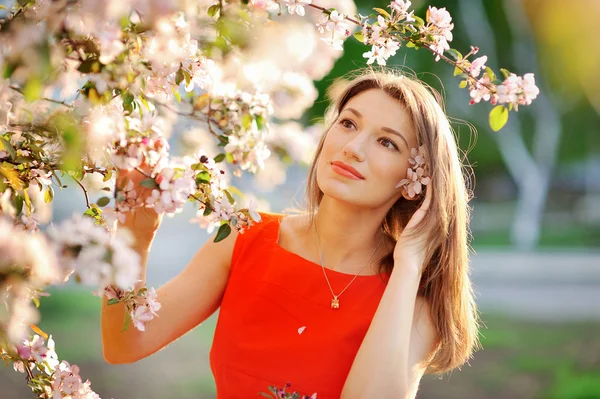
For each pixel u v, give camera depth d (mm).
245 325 1591
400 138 1554
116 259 1004
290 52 1157
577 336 8016
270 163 1623
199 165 1249
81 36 1048
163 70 1154
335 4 1433
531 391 6246
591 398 6094
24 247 931
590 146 19594
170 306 1580
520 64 15203
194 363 6840
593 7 14547
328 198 1658
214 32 1142
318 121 1863
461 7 13781
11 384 5852
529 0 14484
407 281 1553
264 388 1551
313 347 1558
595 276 12188
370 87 1618
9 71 963
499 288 10984
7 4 1081
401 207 1712
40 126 1106
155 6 1023
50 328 8039
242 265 1644
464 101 14266
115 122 1133
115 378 6293
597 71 15133
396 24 1444
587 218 20734
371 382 1462
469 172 1813
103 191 1301
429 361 1660
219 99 1301
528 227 16219
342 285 1612
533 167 16344
